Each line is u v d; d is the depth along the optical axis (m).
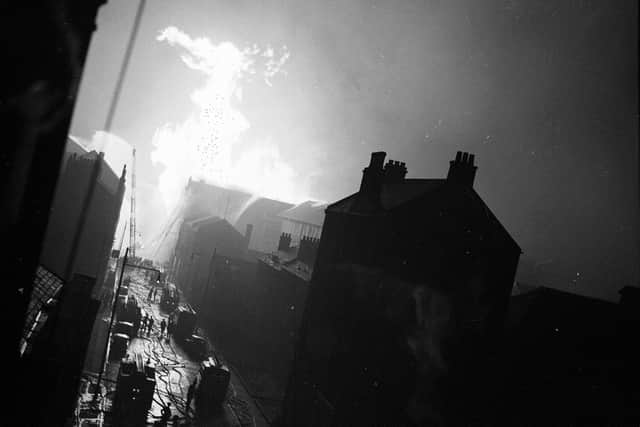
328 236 27.45
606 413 17.12
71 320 17.78
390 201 24.00
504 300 23.23
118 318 35.03
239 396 27.94
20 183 5.02
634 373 17.67
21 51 4.61
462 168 23.33
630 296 21.53
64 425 17.02
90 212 36.56
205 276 52.97
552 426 17.94
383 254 22.33
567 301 22.77
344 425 21.80
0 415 5.62
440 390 21.45
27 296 5.55
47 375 16.28
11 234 5.29
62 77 5.03
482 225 23.31
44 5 4.70
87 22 5.43
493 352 21.31
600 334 20.31
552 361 19.62
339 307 24.84
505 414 19.27
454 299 22.86
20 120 4.77
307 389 25.27
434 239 22.81
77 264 36.16
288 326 34.88
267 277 41.22
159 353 31.83
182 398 25.64
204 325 41.78
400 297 22.08
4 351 5.51
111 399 23.00
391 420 20.83
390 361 21.44
